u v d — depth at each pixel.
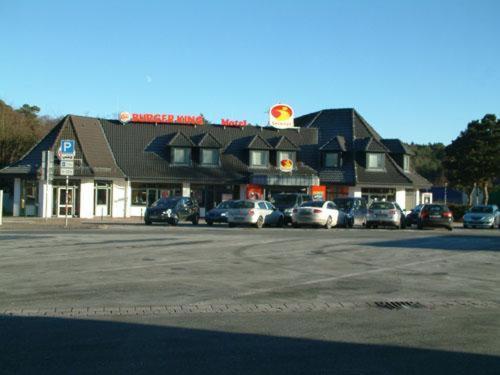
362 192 54.72
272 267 15.59
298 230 31.80
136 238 23.38
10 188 55.25
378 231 32.81
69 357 7.22
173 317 9.54
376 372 6.92
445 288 13.03
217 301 10.91
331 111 60.53
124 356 7.32
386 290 12.56
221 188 52.38
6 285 12.03
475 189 66.81
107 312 9.78
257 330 8.80
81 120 50.84
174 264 15.62
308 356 7.50
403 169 57.62
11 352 7.39
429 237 28.44
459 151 61.44
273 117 57.53
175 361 7.16
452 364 7.30
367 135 58.16
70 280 12.74
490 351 7.92
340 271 15.23
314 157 56.31
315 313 10.11
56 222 37.06
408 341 8.38
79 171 45.78
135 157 51.06
